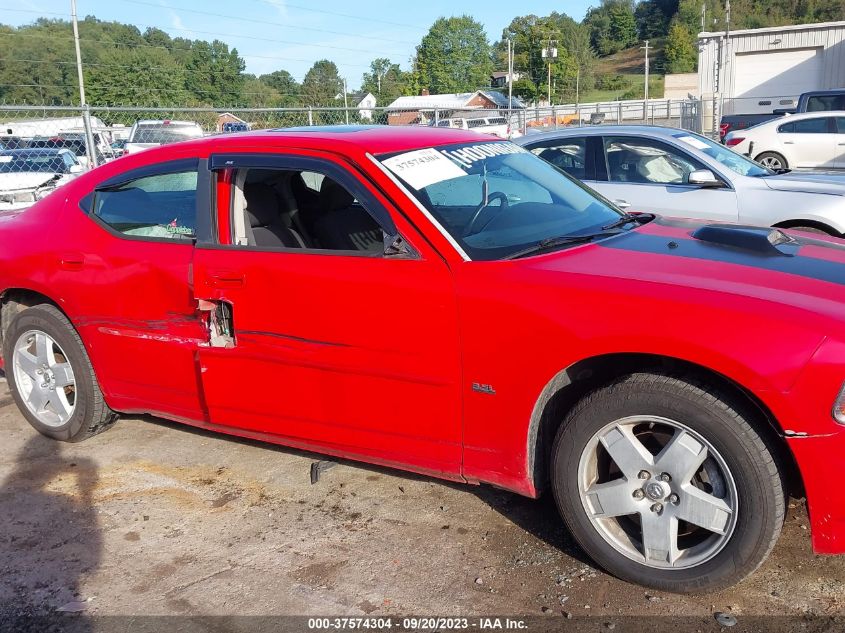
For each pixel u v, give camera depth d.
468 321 2.87
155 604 2.86
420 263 3.01
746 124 20.11
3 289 4.24
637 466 2.70
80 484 3.83
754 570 2.64
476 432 2.96
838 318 2.44
